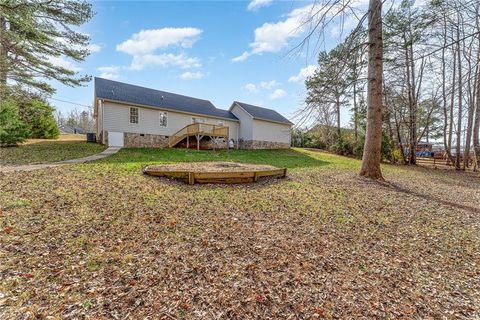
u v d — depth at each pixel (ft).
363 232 13.12
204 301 7.23
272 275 8.72
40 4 39.37
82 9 43.98
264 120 78.79
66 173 21.44
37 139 64.54
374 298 7.80
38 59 47.78
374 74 26.58
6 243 9.66
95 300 7.02
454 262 10.37
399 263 10.11
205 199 17.12
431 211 17.44
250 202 17.07
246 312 6.88
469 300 7.91
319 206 16.99
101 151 41.78
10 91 42.75
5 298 6.86
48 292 7.23
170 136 61.67
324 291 8.01
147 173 22.74
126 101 53.52
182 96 74.08
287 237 11.93
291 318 6.75
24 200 13.98
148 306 6.91
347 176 29.32
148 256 9.50
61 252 9.40
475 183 34.14
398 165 55.42
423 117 57.00
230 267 9.08
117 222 12.35
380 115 27.37
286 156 56.59
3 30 36.60
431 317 7.07
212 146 66.28
